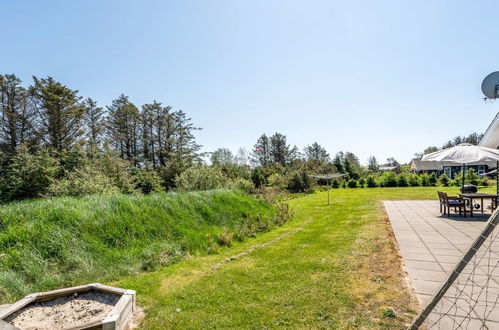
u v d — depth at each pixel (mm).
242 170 27891
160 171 28859
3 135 25625
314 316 2789
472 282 3191
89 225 5223
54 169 17812
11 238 4539
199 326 2730
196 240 6039
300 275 3980
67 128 28031
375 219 8492
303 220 9398
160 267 4770
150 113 35750
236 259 5047
